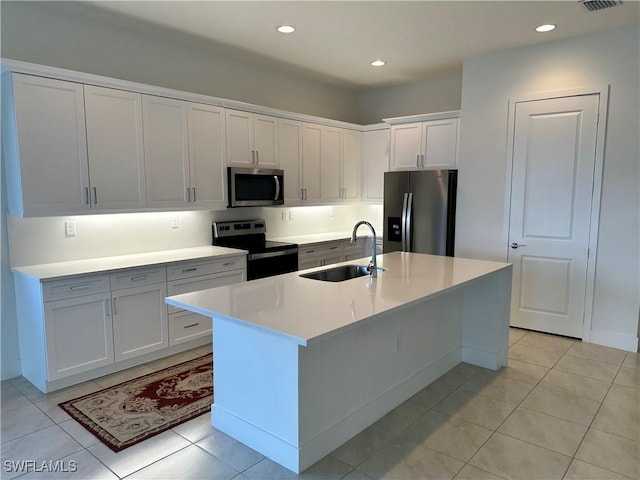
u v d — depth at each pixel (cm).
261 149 453
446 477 214
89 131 322
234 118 425
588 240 394
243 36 388
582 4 316
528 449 238
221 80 449
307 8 325
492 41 398
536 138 414
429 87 549
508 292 347
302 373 214
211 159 407
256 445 235
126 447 238
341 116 597
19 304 321
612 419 268
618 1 310
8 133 299
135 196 353
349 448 239
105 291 319
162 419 268
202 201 403
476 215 457
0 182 312
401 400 291
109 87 331
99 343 320
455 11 330
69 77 309
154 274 347
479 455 232
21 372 333
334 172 545
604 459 228
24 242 326
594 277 394
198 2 315
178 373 332
